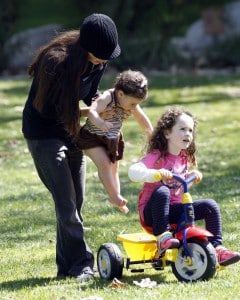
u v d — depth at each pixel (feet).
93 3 194.39
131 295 42.39
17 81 168.45
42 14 208.33
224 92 150.92
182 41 201.16
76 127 44.96
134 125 120.06
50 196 77.71
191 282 44.52
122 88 46.44
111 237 60.49
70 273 48.44
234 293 41.98
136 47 185.37
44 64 44.57
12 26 193.88
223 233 59.31
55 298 42.88
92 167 92.02
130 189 79.30
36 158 47.80
